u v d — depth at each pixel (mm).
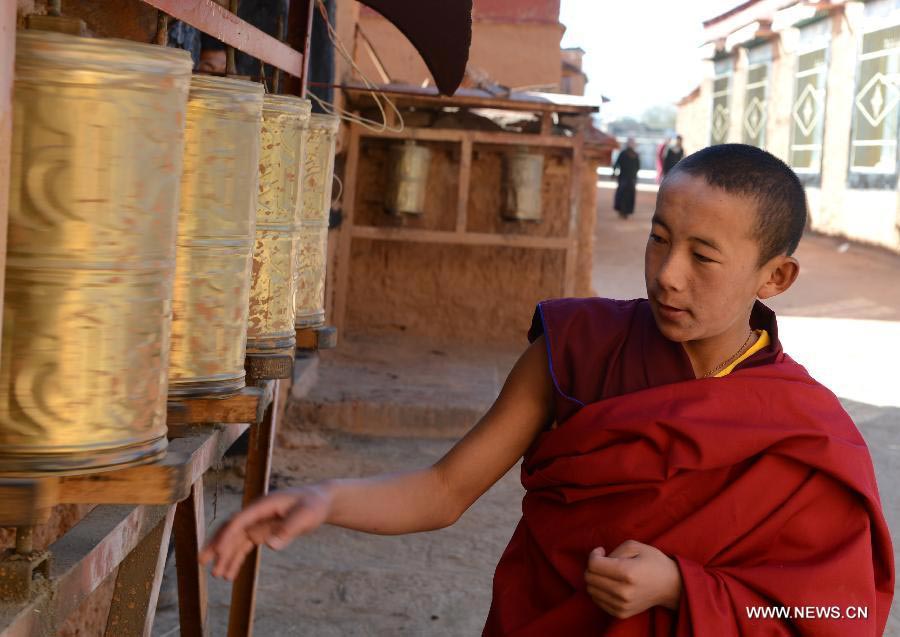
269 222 2318
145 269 1500
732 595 1570
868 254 18891
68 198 1421
